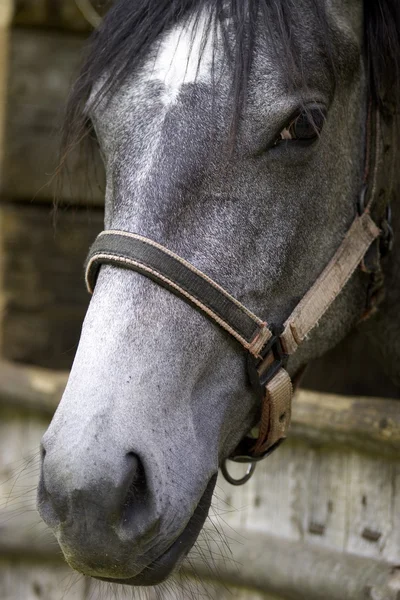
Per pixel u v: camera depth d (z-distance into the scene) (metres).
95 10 3.06
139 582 1.55
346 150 1.84
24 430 3.10
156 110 1.62
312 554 2.31
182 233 1.59
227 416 1.69
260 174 1.64
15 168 3.27
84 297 3.36
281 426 1.78
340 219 1.84
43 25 3.25
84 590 2.90
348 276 1.84
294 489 2.41
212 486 1.64
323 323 1.88
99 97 1.74
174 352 1.56
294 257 1.73
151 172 1.59
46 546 2.96
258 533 2.50
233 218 1.62
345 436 2.19
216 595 2.58
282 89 1.63
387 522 2.14
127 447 1.44
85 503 1.41
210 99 1.61
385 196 1.95
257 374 1.70
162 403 1.52
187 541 1.59
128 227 1.58
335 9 1.83
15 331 3.31
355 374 2.54
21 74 3.27
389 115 1.92
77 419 1.45
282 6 1.68
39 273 3.32
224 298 1.61
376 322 2.15
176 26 1.67
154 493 1.46
